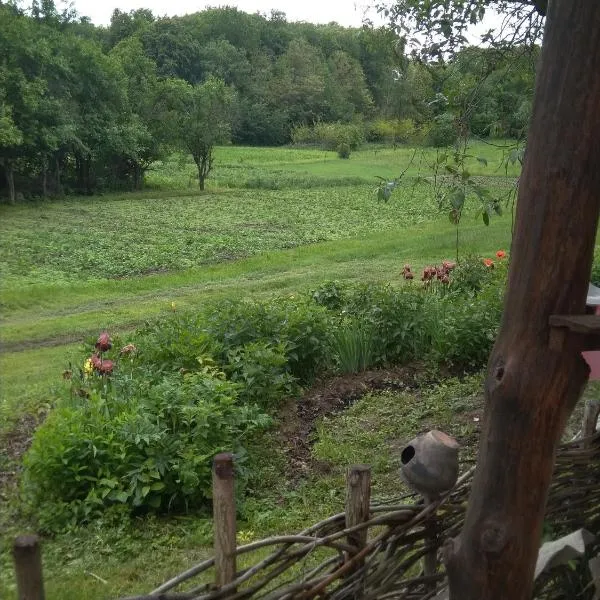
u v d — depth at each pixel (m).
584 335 2.08
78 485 4.95
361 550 2.66
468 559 2.28
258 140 74.06
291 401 6.94
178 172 45.81
